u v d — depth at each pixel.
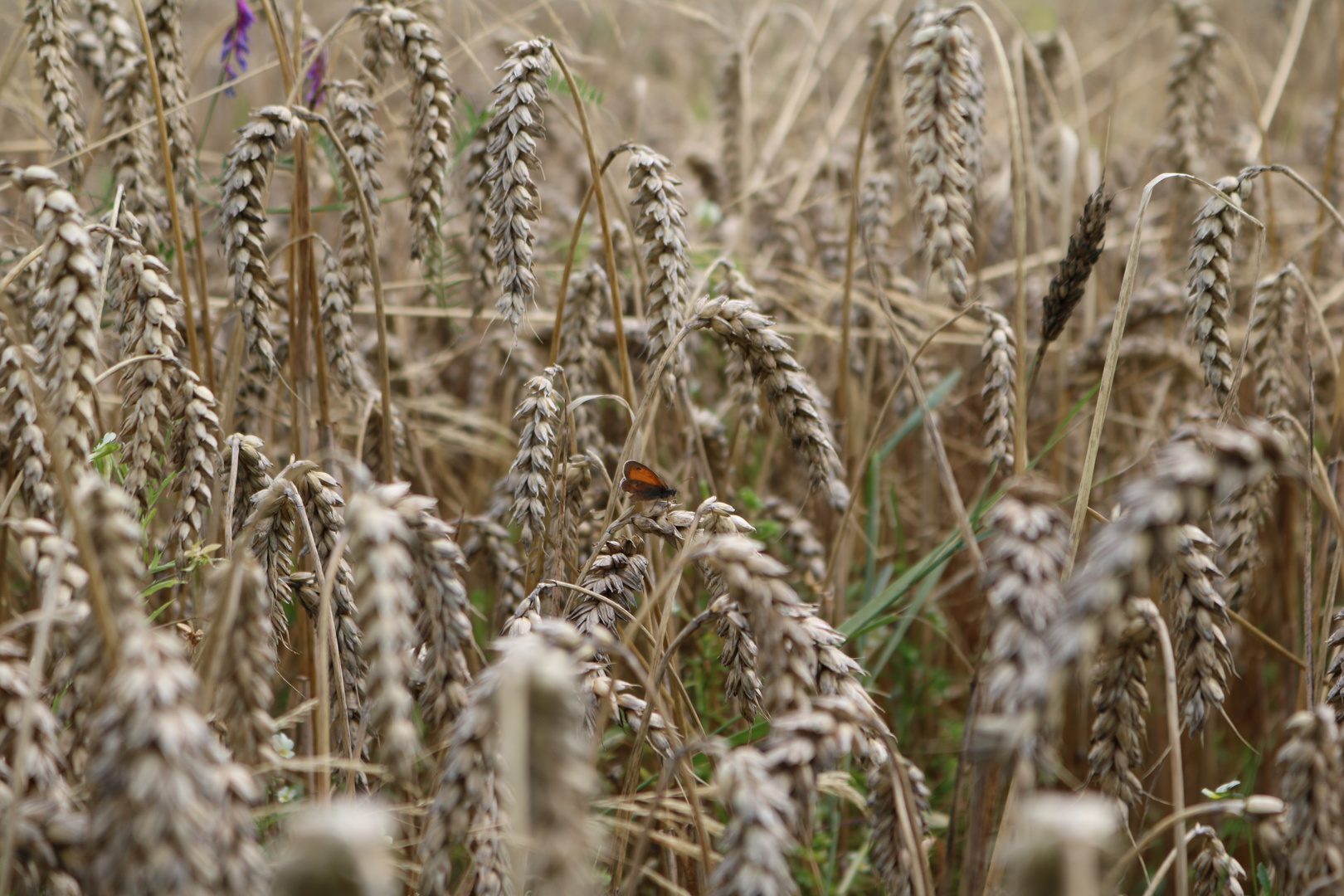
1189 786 3.54
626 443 2.45
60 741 1.81
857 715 1.62
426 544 1.64
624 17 8.76
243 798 1.37
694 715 2.56
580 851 1.25
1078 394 4.48
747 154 5.16
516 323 2.44
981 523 2.78
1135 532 1.18
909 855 1.81
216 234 4.33
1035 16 10.11
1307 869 1.60
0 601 2.81
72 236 1.79
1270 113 4.51
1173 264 5.09
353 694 2.23
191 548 2.12
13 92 4.42
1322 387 4.29
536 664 1.25
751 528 2.22
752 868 1.39
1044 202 5.32
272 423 3.65
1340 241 4.93
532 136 2.44
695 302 2.91
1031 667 1.36
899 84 4.70
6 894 1.38
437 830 1.58
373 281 2.74
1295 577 3.71
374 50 3.28
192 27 8.95
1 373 1.87
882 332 4.28
